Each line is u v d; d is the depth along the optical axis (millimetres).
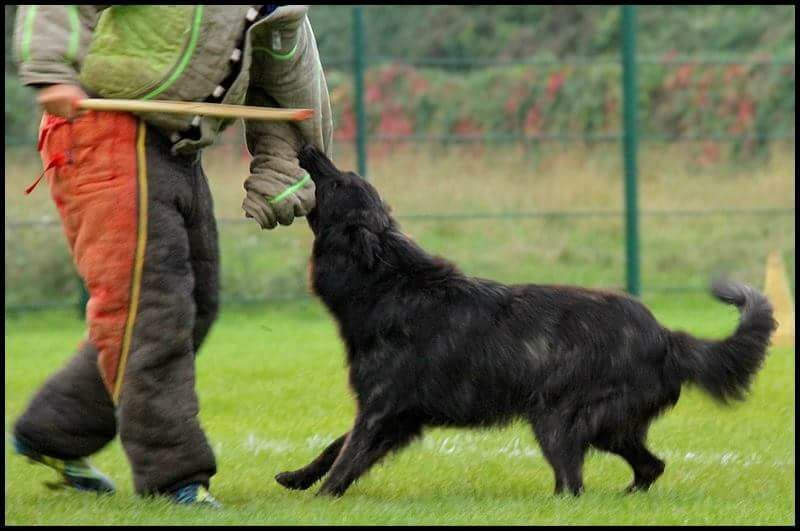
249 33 9664
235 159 26703
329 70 29500
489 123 32469
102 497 10375
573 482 10766
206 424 14844
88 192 9633
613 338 10820
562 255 28984
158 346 9727
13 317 25844
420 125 31625
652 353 10922
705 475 11992
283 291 26344
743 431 14406
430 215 26406
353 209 10930
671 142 32219
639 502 10367
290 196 10375
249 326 24328
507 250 28594
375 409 10758
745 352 11078
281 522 9219
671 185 31641
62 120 9648
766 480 11758
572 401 10742
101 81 9477
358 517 9508
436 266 11031
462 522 9328
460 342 10734
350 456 10734
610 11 37062
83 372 10500
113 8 9461
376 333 10758
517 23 35312
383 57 30891
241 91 9773
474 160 28281
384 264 10875
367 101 31000
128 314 9711
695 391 11203
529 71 32875
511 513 9734
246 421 15047
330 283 10930
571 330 10805
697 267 30094
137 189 9641
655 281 29656
